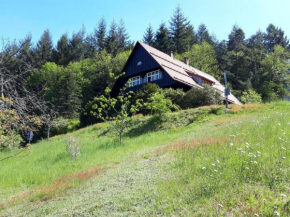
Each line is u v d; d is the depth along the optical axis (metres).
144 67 36.66
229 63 61.28
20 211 8.55
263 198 5.81
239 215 5.39
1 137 11.61
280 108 21.03
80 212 6.97
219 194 6.28
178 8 68.12
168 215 5.88
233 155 8.66
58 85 44.75
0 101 11.42
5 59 13.45
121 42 69.38
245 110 22.47
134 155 13.99
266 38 76.81
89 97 51.53
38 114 14.48
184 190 6.93
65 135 29.55
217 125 18.67
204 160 8.90
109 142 20.38
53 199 8.97
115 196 7.52
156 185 7.67
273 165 7.39
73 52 62.66
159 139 18.33
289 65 55.81
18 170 15.92
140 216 6.08
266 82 53.81
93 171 11.57
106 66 53.44
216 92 29.31
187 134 18.06
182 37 66.56
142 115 27.42
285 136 10.42
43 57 56.41
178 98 29.81
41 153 20.78
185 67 41.84
